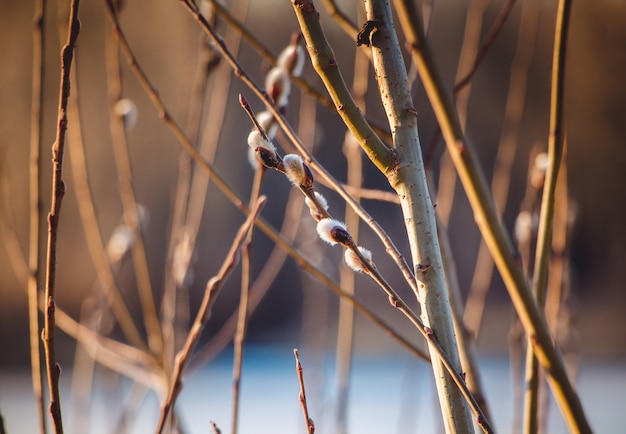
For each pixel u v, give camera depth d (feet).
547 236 3.49
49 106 10.34
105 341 4.57
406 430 6.30
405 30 3.44
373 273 3.00
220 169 15.72
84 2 13.12
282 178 15.10
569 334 4.72
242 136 14.94
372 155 3.05
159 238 15.65
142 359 4.48
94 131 12.70
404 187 3.05
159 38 11.96
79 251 16.53
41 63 3.64
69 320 4.66
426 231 3.03
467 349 3.52
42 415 3.48
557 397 3.34
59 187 3.08
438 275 3.02
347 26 3.69
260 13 9.54
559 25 3.44
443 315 3.01
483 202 3.39
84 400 5.60
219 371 15.78
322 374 5.89
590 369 15.76
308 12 3.01
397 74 3.08
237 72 3.18
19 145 16.74
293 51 3.55
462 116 4.66
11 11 16.48
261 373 15.31
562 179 4.22
